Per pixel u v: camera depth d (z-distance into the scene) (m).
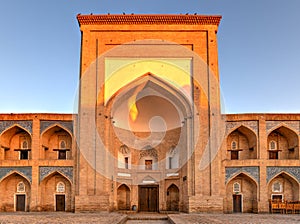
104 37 19.44
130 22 19.44
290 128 19.27
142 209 21.30
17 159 20.41
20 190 19.88
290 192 19.42
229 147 20.56
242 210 19.42
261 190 18.69
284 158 20.14
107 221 12.95
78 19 19.41
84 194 18.17
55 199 19.81
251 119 19.38
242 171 18.94
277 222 12.74
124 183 21.22
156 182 21.42
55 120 19.83
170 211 20.48
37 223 12.19
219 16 19.42
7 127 19.69
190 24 19.50
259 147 19.11
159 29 19.44
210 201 18.11
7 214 17.12
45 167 19.33
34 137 19.52
